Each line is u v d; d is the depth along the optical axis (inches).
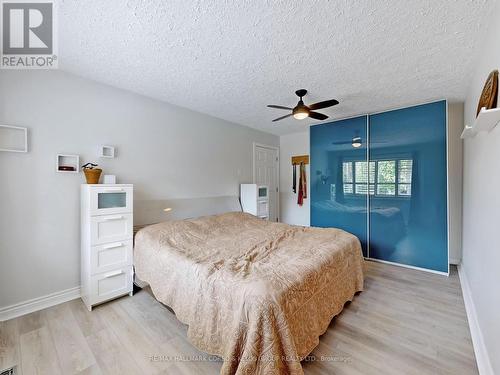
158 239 90.4
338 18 61.9
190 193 136.7
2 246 78.1
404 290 101.2
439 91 109.3
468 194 102.7
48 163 86.7
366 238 144.8
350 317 80.8
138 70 90.0
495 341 51.9
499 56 54.1
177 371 58.1
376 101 122.5
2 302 78.2
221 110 137.7
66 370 57.9
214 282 60.3
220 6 58.0
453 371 57.8
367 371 57.8
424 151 124.4
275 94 113.3
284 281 58.6
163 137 123.3
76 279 93.5
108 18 62.4
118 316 80.4
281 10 59.2
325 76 94.7
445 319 79.4
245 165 174.1
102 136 100.7
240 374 46.5
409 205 129.5
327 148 160.9
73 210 92.4
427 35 68.6
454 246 132.0
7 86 78.4
